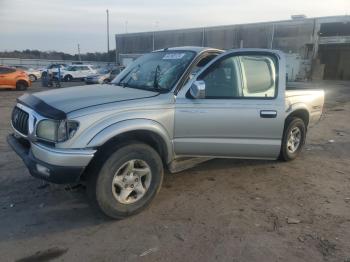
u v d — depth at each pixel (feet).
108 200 12.80
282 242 11.94
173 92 14.15
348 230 12.79
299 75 126.82
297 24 136.05
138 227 12.84
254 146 15.58
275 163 20.01
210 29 162.71
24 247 11.54
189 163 15.57
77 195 15.35
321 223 13.28
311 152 22.80
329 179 17.89
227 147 15.24
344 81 127.34
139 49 193.47
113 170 12.71
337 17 126.31
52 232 12.46
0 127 30.17
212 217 13.64
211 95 14.85
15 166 18.92
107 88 15.35
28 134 12.89
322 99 21.79
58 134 11.88
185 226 12.92
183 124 14.26
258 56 15.90
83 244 11.75
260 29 146.82
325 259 11.04
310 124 21.35
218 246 11.66
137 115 13.07
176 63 15.21
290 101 19.22
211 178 17.54
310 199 15.40
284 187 16.67
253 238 12.16
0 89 74.79
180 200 15.05
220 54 15.23
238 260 10.94
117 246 11.63
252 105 15.20
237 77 15.39
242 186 16.67
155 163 13.78
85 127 12.08
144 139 14.07
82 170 12.09
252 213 13.99
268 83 15.96
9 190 15.83
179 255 11.16
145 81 15.64
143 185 13.82
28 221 13.19
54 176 11.86
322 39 131.03
